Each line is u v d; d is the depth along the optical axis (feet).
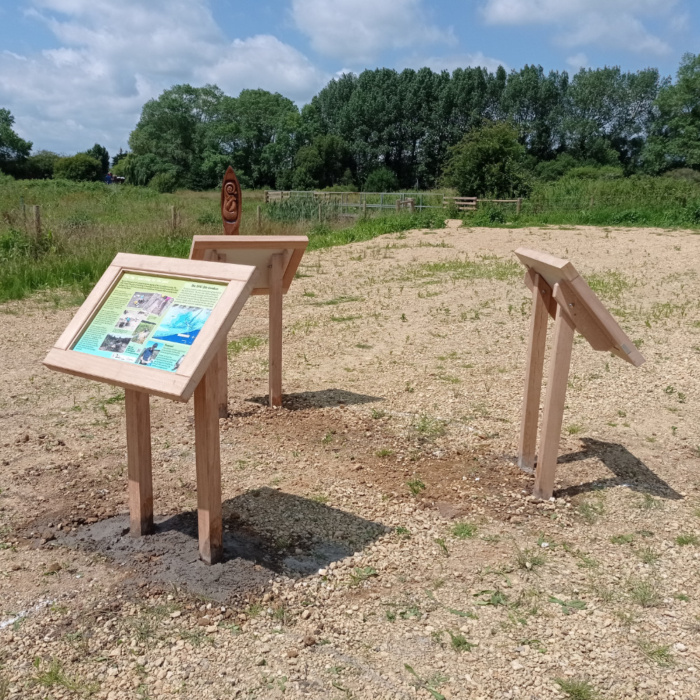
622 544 12.10
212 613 9.87
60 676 8.59
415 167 273.33
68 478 14.49
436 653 9.18
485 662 9.02
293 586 10.59
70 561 11.21
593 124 252.21
